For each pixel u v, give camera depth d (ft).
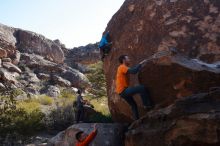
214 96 20.08
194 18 30.48
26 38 126.62
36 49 127.54
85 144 22.53
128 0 36.17
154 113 22.27
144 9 33.30
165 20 31.32
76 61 142.10
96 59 141.08
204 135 19.19
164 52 25.89
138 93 26.22
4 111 46.68
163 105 25.11
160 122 21.62
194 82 23.68
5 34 119.24
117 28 35.68
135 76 28.17
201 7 30.89
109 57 35.65
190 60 25.12
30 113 53.47
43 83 101.65
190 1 31.40
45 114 59.11
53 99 84.12
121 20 35.58
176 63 24.35
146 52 31.07
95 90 82.02
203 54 28.71
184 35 29.94
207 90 23.25
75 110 51.55
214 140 18.80
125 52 33.06
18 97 75.72
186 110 20.33
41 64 113.50
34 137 48.37
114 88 33.32
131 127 23.93
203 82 23.43
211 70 23.56
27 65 112.16
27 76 102.78
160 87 25.41
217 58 28.25
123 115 32.81
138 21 33.14
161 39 30.60
